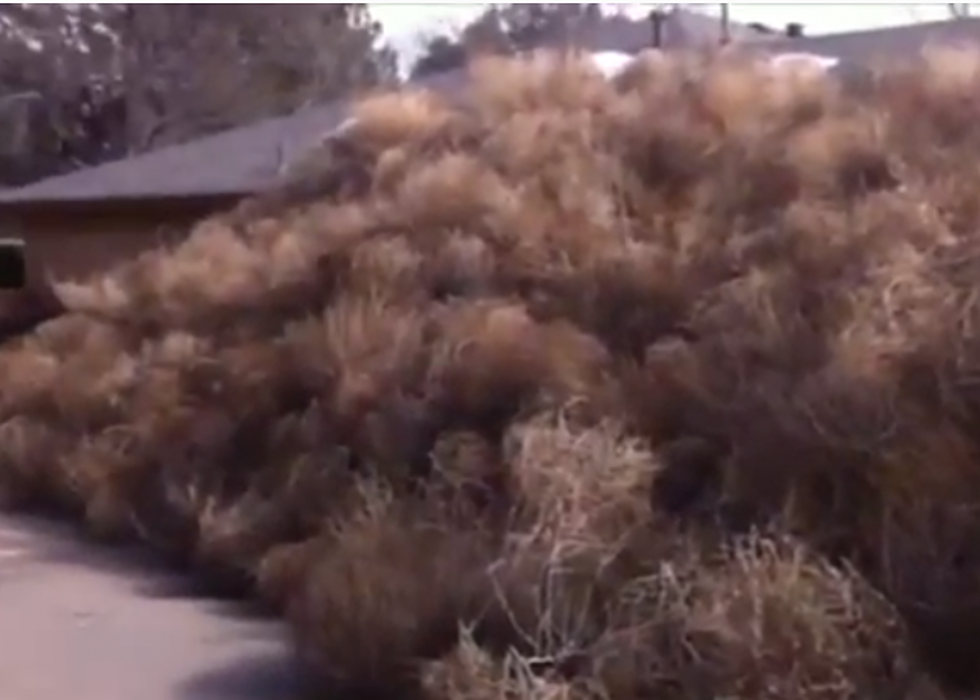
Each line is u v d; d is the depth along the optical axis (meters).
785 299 8.44
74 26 58.84
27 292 25.92
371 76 62.06
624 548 7.85
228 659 9.82
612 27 32.19
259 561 11.27
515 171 12.55
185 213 28.28
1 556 13.62
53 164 57.97
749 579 7.15
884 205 8.63
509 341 9.97
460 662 7.70
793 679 6.89
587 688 7.32
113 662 9.84
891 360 7.54
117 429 14.77
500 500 9.00
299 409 12.45
